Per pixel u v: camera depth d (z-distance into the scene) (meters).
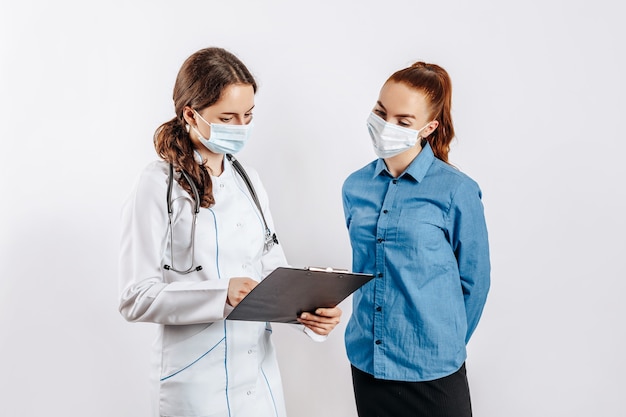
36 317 2.17
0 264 2.17
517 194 1.92
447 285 1.55
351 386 2.11
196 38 2.05
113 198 2.13
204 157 1.38
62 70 2.11
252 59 2.03
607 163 1.85
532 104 1.88
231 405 1.33
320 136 2.02
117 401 2.18
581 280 1.91
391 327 1.57
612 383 1.92
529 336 1.96
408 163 1.61
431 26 1.92
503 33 1.88
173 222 1.30
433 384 1.56
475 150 1.93
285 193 2.06
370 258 1.63
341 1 1.96
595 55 1.83
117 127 2.11
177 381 1.30
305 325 1.38
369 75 1.97
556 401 1.97
